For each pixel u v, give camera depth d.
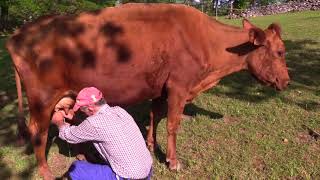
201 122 2.66
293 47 4.78
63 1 15.19
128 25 1.96
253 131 2.53
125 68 1.95
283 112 2.82
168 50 1.98
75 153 2.29
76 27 1.92
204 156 2.24
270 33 2.15
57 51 1.88
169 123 2.06
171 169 2.09
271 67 2.16
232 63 2.15
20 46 1.89
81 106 1.58
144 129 2.60
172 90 2.02
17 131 2.38
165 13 2.01
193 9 2.07
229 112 2.84
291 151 2.28
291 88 3.29
